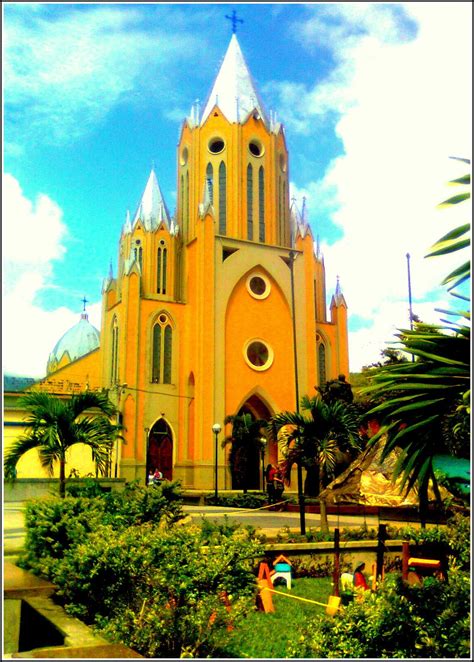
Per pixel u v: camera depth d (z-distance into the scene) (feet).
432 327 21.47
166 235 179.93
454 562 26.99
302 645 21.65
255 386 167.53
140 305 165.37
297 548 44.57
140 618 23.41
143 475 155.12
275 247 178.29
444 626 21.22
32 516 33.94
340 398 104.78
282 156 190.70
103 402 52.90
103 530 28.73
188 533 28.53
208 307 164.04
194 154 183.52
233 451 145.38
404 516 59.16
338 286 192.13
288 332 175.94
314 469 61.82
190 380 165.27
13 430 100.37
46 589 27.61
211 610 23.88
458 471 40.16
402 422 21.97
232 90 186.50
